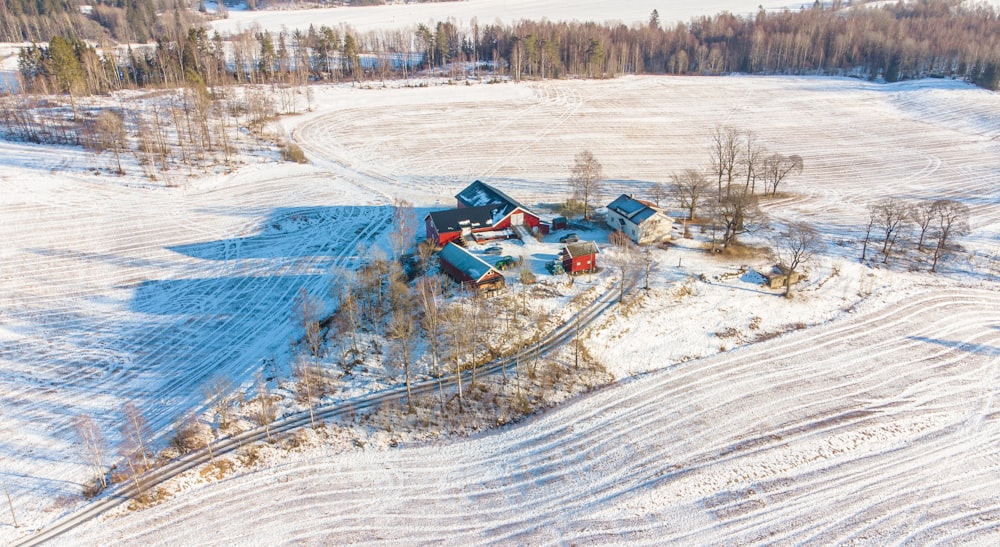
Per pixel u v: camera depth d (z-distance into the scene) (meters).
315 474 49.47
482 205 87.38
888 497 47.78
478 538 44.47
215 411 55.31
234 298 73.69
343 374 59.44
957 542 44.12
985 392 58.84
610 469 50.12
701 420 55.19
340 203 100.38
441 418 54.97
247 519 45.44
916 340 66.25
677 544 43.97
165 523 44.94
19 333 67.25
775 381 60.12
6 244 84.00
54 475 48.81
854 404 57.22
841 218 97.00
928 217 86.44
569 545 43.84
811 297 72.81
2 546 42.75
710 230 87.12
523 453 51.78
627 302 69.69
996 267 80.88
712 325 67.81
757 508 46.84
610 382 60.00
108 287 75.94
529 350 62.59
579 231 86.38
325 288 74.94
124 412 55.38
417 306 67.00
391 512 46.41
